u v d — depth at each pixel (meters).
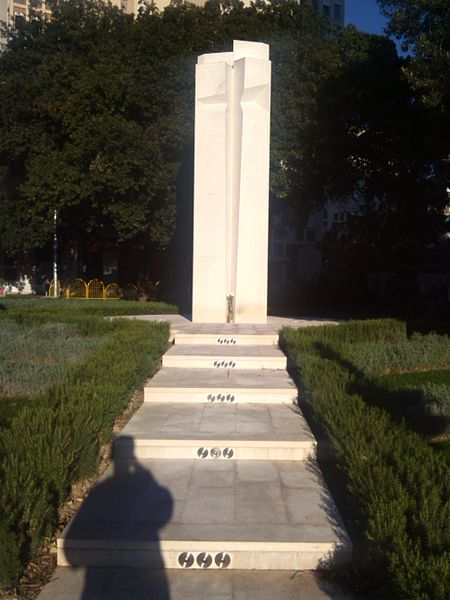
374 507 3.72
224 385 7.90
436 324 15.38
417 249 22.75
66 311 15.73
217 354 9.77
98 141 20.83
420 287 25.81
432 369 9.84
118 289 27.34
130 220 21.86
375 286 24.05
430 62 13.36
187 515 4.46
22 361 9.58
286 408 7.36
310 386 6.82
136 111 22.45
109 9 24.88
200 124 13.52
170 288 30.14
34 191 21.98
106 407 5.66
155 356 9.33
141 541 4.01
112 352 8.59
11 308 17.55
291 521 4.35
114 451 5.87
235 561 3.99
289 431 6.23
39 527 3.81
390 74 20.03
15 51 25.52
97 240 30.91
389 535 3.47
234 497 4.84
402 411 6.56
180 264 29.59
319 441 5.86
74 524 4.28
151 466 5.64
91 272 35.44
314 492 4.96
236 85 13.48
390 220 21.77
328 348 9.39
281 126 20.73
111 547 4.00
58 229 28.06
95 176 20.92
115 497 4.82
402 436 4.89
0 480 3.96
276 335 11.28
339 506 4.69
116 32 24.05
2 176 26.11
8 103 24.16
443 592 2.84
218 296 13.70
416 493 3.84
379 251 22.06
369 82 20.12
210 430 6.27
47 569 3.95
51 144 23.42
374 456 4.41
